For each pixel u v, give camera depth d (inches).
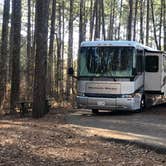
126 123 692.1
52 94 1326.3
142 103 890.1
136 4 1665.8
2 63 1021.8
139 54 839.1
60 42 1680.6
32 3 1680.6
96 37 1429.6
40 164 413.7
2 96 999.6
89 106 809.5
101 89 802.8
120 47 802.2
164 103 1042.1
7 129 573.9
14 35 929.5
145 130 617.3
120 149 491.8
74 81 1534.2
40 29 736.3
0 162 411.5
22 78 1606.8
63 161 427.8
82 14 1491.1
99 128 629.6
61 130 590.9
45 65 751.1
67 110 909.2
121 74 798.5
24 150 461.1
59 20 1672.0
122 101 794.2
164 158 453.7
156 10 1967.3
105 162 430.3
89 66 812.0
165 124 684.7
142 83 874.8
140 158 451.2
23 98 1127.0
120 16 1991.9
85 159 438.9
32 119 721.0
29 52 1448.1
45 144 495.5
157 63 903.1
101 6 1481.3
